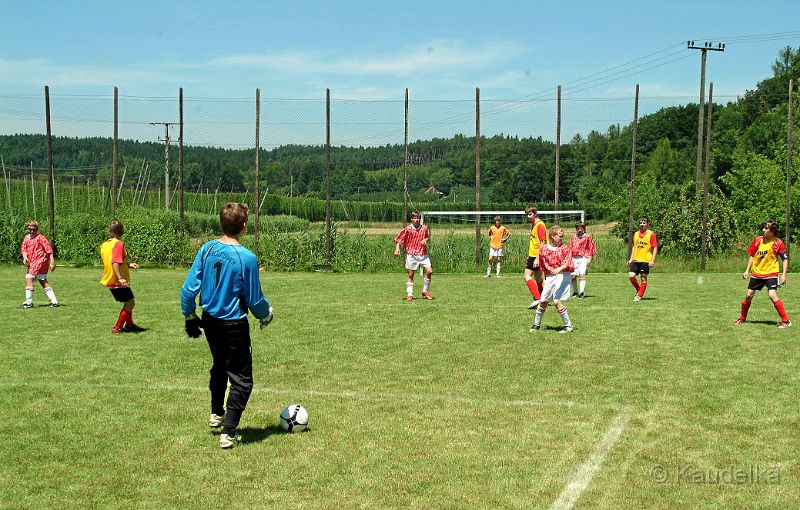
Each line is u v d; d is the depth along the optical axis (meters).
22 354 10.40
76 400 7.92
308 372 9.27
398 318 13.90
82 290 18.92
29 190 51.38
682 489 5.41
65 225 29.98
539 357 10.13
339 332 12.27
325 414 7.40
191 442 6.53
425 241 16.86
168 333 12.18
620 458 6.05
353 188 43.19
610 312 14.65
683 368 9.38
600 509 5.07
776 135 59.41
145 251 28.91
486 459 6.05
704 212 28.02
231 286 6.37
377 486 5.49
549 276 12.20
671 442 6.43
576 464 5.92
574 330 12.41
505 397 7.99
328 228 28.33
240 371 6.44
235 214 6.54
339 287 20.09
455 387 8.45
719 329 12.47
